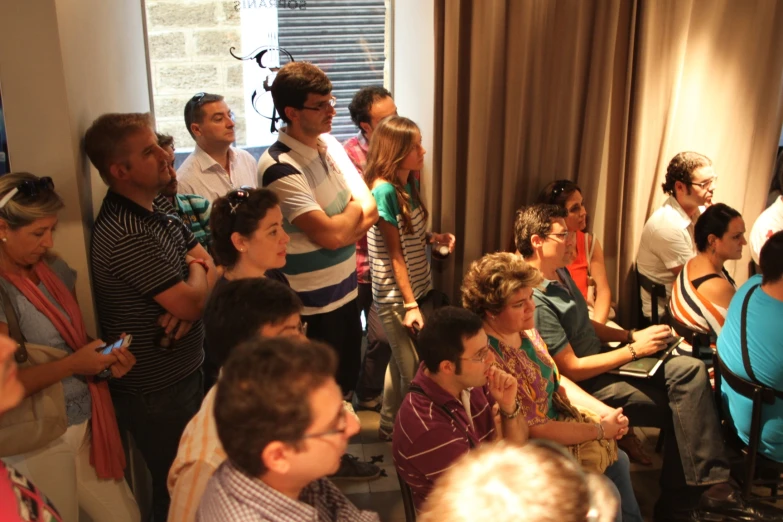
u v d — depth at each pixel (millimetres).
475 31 3289
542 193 3441
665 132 3750
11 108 2156
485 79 3379
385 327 3182
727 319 2719
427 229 3654
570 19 3396
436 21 3283
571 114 3545
